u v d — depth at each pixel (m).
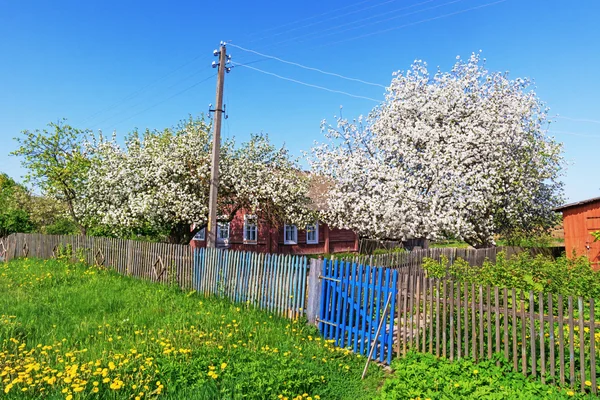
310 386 5.78
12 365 6.09
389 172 17.53
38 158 24.59
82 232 24.48
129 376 5.63
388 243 28.44
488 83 19.81
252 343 7.43
